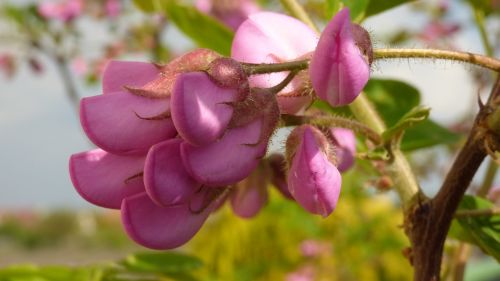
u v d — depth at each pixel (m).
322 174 0.19
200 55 0.19
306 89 0.20
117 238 3.05
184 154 0.18
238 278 0.91
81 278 0.29
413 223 0.21
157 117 0.18
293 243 0.91
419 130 0.29
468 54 0.19
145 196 0.18
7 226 3.53
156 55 0.88
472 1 0.29
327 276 0.83
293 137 0.20
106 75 0.19
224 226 0.93
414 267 0.21
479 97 0.20
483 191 0.29
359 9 0.26
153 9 0.34
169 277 0.30
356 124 0.21
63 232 3.45
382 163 0.24
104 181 0.18
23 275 0.28
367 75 0.18
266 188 0.24
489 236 0.22
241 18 0.40
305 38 0.20
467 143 0.20
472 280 0.67
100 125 0.18
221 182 0.18
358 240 0.81
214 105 0.18
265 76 0.20
